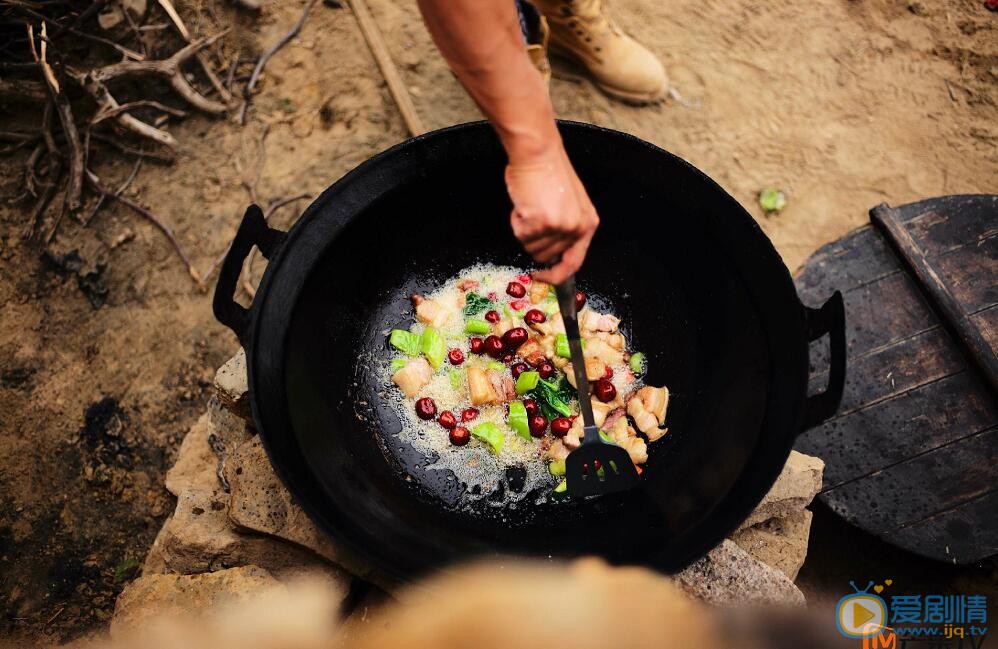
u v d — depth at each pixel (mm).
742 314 1787
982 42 3141
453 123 2975
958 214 2244
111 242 2754
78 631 2258
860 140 3002
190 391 2578
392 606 1837
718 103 3074
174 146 2906
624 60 2939
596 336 2025
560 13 2797
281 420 1585
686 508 1670
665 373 1986
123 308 2678
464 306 2111
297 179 2891
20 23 2869
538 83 1344
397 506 1731
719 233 1790
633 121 3033
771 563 1896
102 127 2889
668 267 2006
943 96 3074
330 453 1693
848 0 3236
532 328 2061
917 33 3184
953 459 2039
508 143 1369
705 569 1749
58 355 2607
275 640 1722
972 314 2125
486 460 1894
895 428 2074
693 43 3189
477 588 1638
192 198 2844
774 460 1561
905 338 2148
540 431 1935
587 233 1403
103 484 2441
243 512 1808
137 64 2816
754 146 2998
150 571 1975
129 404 2549
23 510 2404
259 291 1648
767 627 1705
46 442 2484
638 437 1906
